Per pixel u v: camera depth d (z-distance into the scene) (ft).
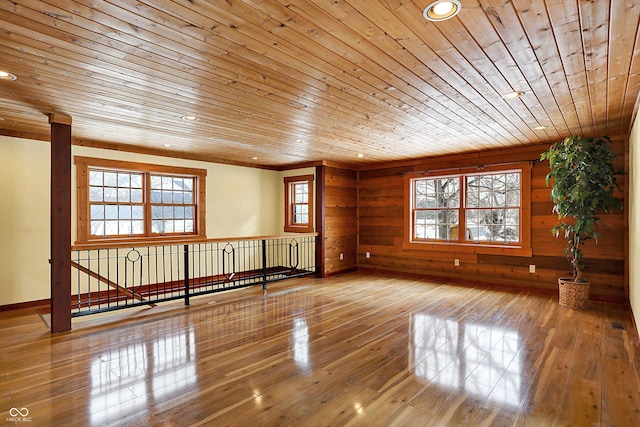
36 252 15.28
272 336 11.48
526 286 17.80
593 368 8.98
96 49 7.20
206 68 8.20
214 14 5.94
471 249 19.47
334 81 9.02
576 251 14.71
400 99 10.41
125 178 18.42
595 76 8.62
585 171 13.79
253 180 23.62
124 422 6.81
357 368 9.11
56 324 11.87
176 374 8.80
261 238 18.17
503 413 7.05
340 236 23.09
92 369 9.09
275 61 7.84
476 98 10.27
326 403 7.45
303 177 23.59
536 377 8.55
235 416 6.98
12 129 14.48
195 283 20.58
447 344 10.71
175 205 20.24
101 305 16.56
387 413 7.07
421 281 20.44
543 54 7.48
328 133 14.69
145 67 8.11
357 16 6.05
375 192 23.54
